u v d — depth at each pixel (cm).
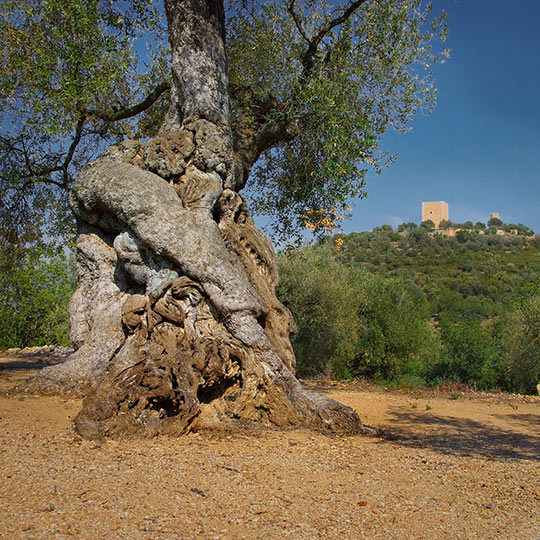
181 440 578
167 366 640
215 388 692
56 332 2114
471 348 1554
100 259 819
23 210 1197
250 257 806
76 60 877
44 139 1166
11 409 661
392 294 1850
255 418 691
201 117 853
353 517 386
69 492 388
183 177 793
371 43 1012
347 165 912
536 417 998
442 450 643
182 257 714
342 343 1689
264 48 1020
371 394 1248
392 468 529
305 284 1708
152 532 335
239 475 461
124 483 416
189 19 867
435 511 411
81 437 547
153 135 1184
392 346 1680
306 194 1088
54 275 2173
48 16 951
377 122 1021
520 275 5106
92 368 757
